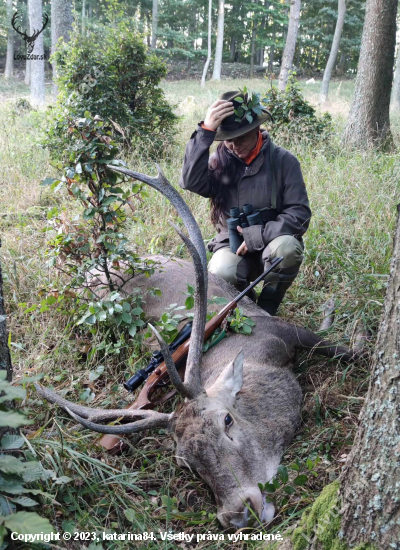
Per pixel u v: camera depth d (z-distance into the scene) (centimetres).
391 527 190
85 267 395
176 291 423
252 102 376
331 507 211
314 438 311
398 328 191
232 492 256
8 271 465
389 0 820
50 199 646
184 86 3256
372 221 529
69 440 287
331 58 2034
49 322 411
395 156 729
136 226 543
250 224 405
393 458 190
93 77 752
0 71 3919
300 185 406
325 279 479
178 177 657
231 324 378
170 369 277
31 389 312
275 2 4188
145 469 293
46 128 728
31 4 1773
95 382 371
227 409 289
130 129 762
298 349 393
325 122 877
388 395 193
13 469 184
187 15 4866
